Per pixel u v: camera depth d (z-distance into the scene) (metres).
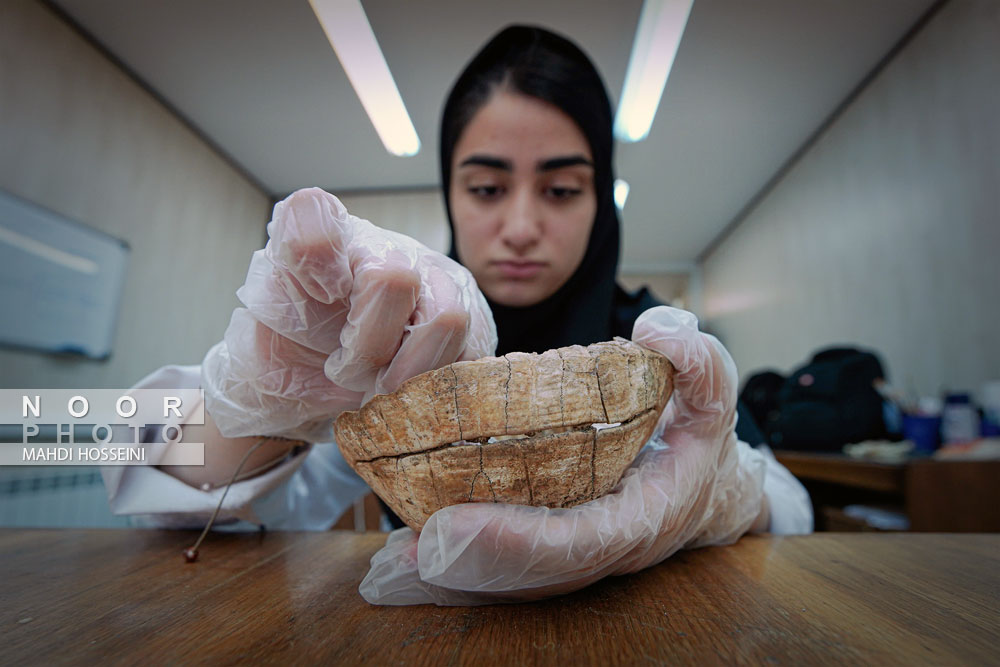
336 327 0.40
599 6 2.39
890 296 2.77
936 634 0.34
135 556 0.55
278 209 0.36
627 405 0.39
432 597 0.40
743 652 0.31
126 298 2.67
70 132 2.36
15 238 2.10
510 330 0.98
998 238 2.08
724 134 3.43
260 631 0.35
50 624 0.36
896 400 1.92
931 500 1.39
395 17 2.45
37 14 2.21
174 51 2.59
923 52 2.47
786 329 3.96
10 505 2.04
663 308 0.48
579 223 0.90
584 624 0.36
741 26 2.53
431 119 3.18
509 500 0.38
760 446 0.95
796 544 0.59
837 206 3.24
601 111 0.96
